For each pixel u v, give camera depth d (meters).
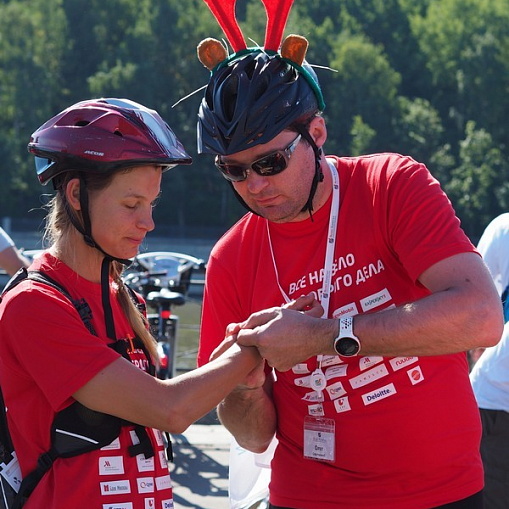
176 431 2.26
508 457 3.44
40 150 2.30
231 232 2.82
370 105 81.62
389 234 2.53
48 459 2.24
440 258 2.40
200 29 82.31
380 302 2.56
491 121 84.19
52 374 2.22
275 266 2.68
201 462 5.70
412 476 2.54
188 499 5.10
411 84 96.56
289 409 2.70
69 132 2.26
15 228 69.94
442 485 2.53
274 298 2.68
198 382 2.31
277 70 2.46
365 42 90.00
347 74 82.44
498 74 83.94
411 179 2.52
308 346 2.41
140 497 2.26
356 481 2.59
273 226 2.69
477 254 2.42
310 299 2.55
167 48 82.31
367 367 2.53
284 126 2.41
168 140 2.36
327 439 2.58
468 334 2.32
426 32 95.00
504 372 3.44
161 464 2.37
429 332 2.32
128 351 2.40
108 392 2.22
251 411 2.72
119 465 2.26
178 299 7.27
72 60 84.25
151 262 7.50
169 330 7.26
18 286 2.29
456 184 77.88
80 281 2.36
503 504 3.46
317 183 2.54
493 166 78.31
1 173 72.88
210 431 6.39
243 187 2.53
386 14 100.25
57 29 83.06
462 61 85.94
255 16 76.94
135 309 2.48
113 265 2.45
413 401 2.53
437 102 91.62
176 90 82.06
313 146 2.52
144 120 2.32
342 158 2.71
